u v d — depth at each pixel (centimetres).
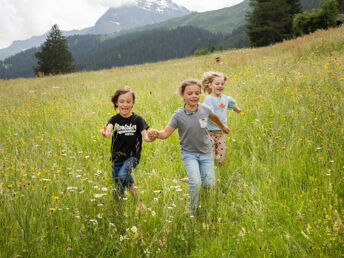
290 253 214
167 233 233
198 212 289
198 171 301
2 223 240
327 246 205
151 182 328
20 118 682
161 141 478
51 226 238
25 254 209
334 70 642
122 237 221
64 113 693
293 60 1051
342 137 361
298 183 305
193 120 312
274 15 4597
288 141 395
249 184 330
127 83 1219
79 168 351
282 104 540
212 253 221
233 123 521
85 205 268
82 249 221
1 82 2114
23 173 307
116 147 325
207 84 423
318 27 3281
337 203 251
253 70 996
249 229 242
